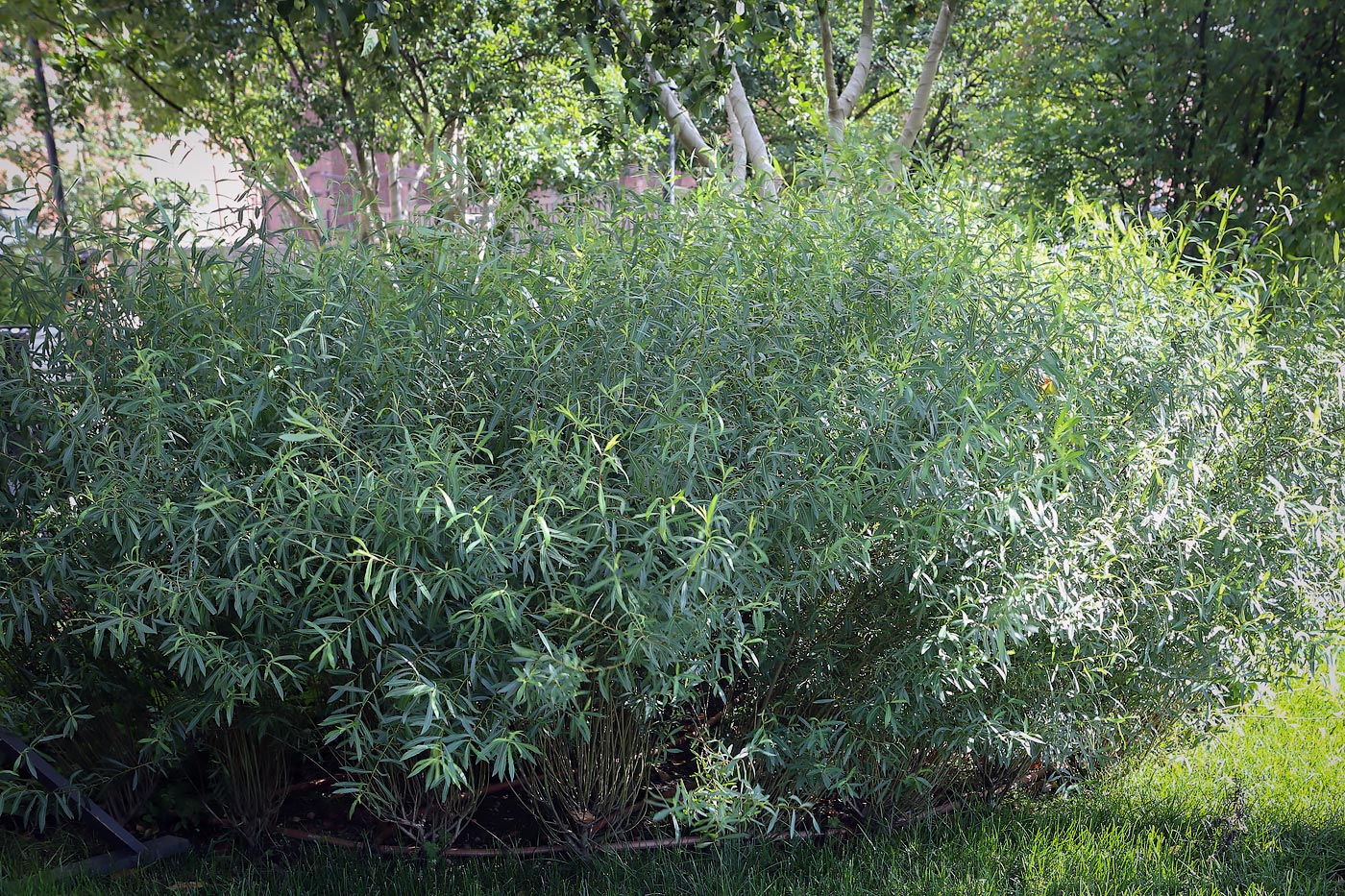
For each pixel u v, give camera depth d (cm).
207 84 968
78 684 307
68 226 309
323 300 290
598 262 313
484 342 299
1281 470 362
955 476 276
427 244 316
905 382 284
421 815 325
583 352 292
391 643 280
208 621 282
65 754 325
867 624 319
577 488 257
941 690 300
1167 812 347
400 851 319
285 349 287
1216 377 343
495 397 296
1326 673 385
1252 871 313
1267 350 375
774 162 381
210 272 295
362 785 288
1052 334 307
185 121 954
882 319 308
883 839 329
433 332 294
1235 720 405
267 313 297
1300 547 355
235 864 312
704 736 313
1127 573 331
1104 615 319
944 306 310
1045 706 330
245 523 261
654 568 268
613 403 277
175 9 884
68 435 283
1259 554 346
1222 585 329
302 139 947
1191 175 712
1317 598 356
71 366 293
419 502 240
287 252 309
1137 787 366
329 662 272
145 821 332
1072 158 802
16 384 291
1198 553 335
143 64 913
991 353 305
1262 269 477
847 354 293
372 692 271
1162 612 335
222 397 286
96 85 884
